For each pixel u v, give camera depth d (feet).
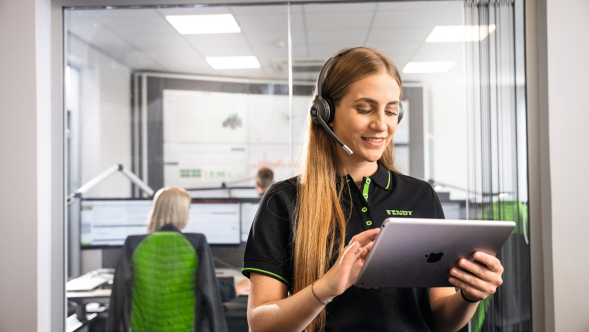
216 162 7.37
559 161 4.88
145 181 7.26
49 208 5.35
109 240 7.07
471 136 5.72
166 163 7.30
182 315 7.02
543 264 5.18
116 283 6.97
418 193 2.79
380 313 2.44
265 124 7.29
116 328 6.89
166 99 7.20
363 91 2.39
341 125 2.52
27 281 5.06
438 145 6.84
